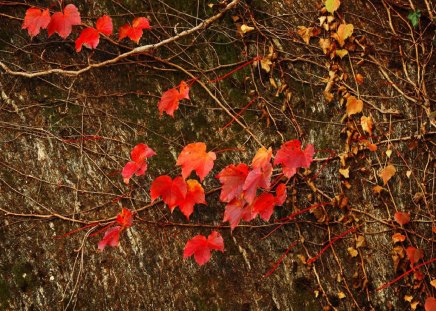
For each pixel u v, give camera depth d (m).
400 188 2.98
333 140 2.99
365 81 3.06
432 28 3.17
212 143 2.92
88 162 2.79
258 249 2.85
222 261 2.81
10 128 2.75
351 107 2.97
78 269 2.68
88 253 2.71
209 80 2.96
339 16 3.07
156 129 2.89
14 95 2.78
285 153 2.59
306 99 3.01
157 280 2.74
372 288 2.89
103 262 2.71
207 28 2.99
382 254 2.92
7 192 2.70
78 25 2.88
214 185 2.87
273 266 2.84
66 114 2.81
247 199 2.58
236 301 2.78
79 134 2.80
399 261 2.91
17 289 2.61
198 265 2.79
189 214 2.62
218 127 2.94
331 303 2.85
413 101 3.07
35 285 2.63
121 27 2.79
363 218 2.94
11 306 2.59
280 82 3.00
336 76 3.02
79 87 2.85
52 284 2.65
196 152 2.60
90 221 2.74
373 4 3.16
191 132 2.92
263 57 2.99
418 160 3.03
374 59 3.08
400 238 2.91
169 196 2.62
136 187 2.81
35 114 2.78
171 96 2.72
